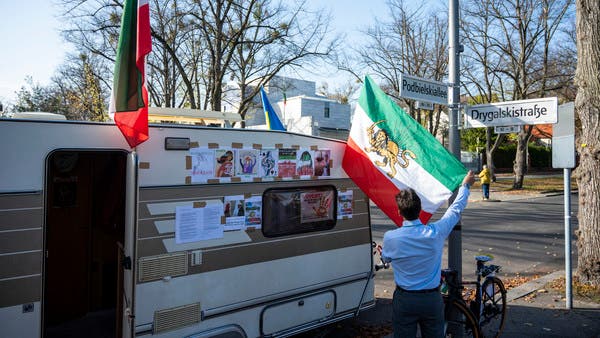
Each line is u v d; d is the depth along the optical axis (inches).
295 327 176.6
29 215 126.0
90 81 727.7
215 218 154.4
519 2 928.9
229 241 157.6
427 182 171.6
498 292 195.9
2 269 122.2
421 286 130.3
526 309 223.0
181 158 147.3
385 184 181.8
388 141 183.9
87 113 800.3
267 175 169.3
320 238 186.5
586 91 248.5
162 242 142.2
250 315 163.2
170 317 142.9
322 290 186.9
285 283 173.6
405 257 130.3
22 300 124.9
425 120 1025.5
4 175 122.7
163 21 685.3
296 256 177.8
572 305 223.5
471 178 155.5
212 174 154.1
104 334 174.9
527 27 943.7
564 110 222.8
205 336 149.7
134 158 133.9
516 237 444.1
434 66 970.1
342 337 199.0
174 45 684.7
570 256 223.1
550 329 197.8
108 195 192.2
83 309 194.4
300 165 180.4
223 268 155.8
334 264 191.9
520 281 284.2
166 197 143.6
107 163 193.6
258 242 165.6
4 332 122.6
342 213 195.9
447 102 193.6
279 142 173.6
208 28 666.2
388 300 252.2
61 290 187.3
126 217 139.7
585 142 253.1
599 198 249.0
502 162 1753.2
